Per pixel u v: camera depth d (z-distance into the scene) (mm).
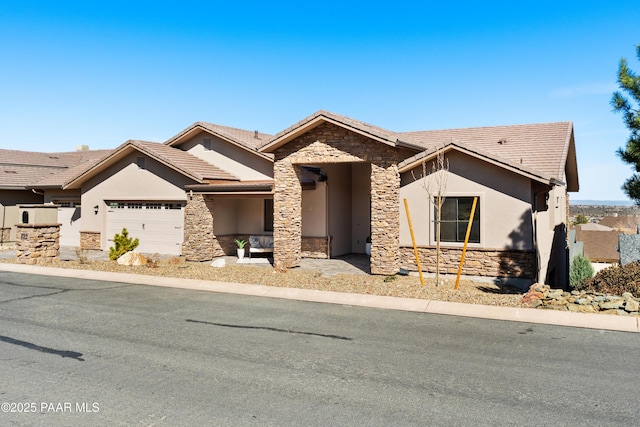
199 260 19688
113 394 5961
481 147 19141
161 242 21516
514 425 5176
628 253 15172
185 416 5359
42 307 10820
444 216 15875
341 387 6203
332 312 10391
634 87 12688
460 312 10273
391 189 15961
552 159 16750
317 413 5449
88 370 6793
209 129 22422
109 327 9102
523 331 8859
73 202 25438
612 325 9148
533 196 15094
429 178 15969
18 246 17969
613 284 11609
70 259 19500
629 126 12844
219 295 12281
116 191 22516
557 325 9273
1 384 6270
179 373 6691
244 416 5363
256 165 21906
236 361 7195
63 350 7691
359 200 22516
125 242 18469
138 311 10453
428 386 6238
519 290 13977
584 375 6617
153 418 5305
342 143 16750
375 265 16047
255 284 13477
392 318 9859
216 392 6031
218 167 22656
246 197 20000
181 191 20688
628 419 5309
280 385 6270
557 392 6039
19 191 26781
